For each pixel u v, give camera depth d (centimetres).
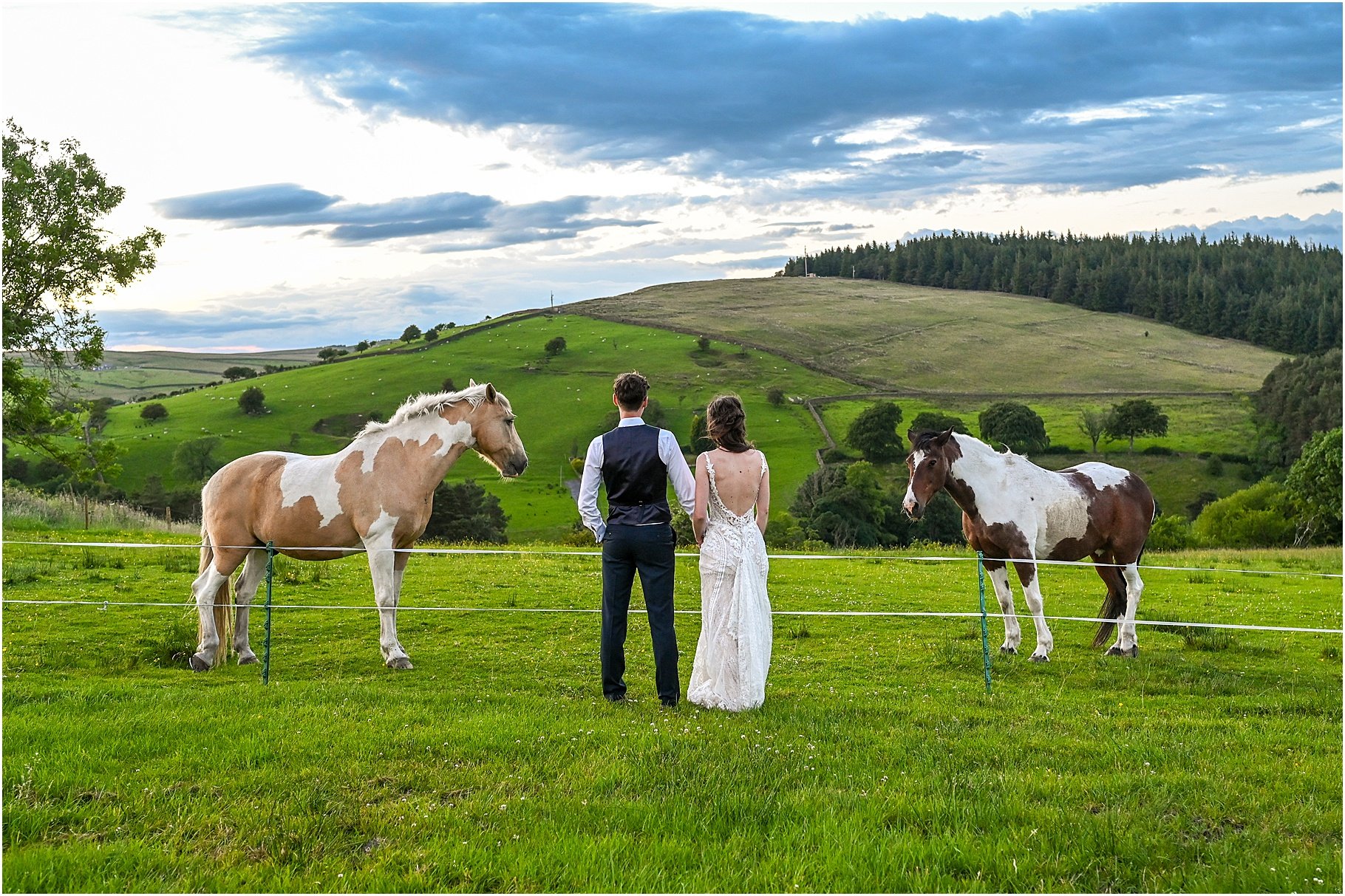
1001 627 1239
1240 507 5819
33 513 2516
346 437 10706
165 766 561
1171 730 716
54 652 975
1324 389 9300
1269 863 447
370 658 1003
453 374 12938
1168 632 1248
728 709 739
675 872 435
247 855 452
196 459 9206
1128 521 1067
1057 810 504
